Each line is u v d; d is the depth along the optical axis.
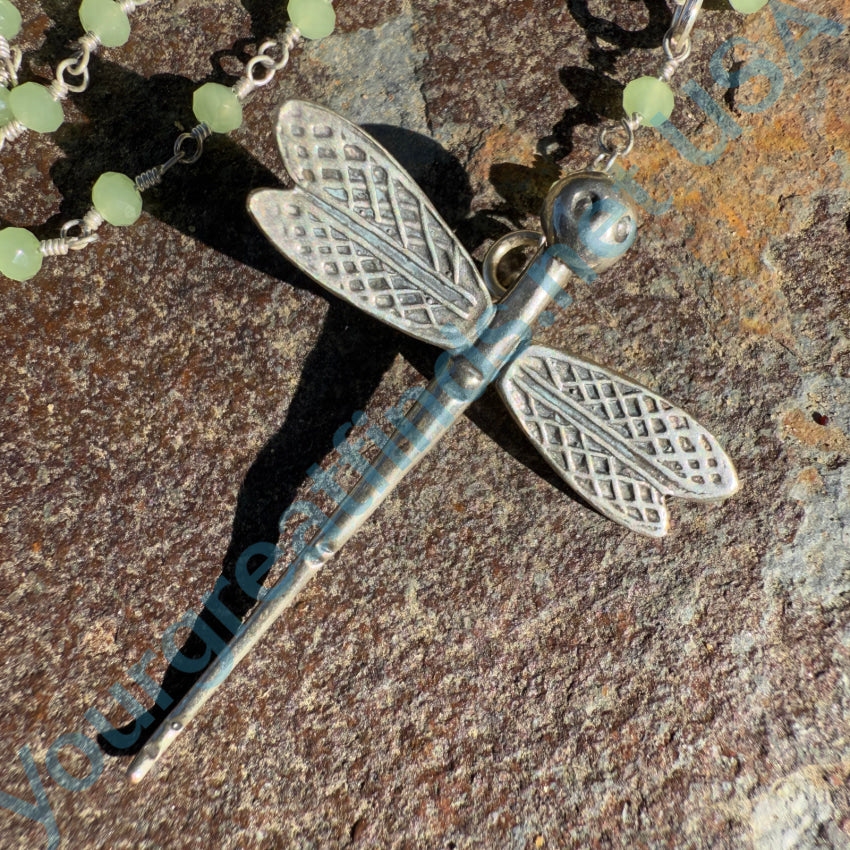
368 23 0.28
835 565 0.27
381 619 0.27
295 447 0.27
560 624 0.27
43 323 0.27
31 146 0.27
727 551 0.27
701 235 0.27
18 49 0.27
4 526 0.27
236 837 0.27
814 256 0.27
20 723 0.27
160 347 0.27
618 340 0.27
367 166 0.26
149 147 0.27
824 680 0.27
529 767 0.27
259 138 0.27
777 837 0.27
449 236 0.26
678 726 0.27
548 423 0.26
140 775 0.26
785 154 0.27
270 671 0.27
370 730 0.27
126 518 0.27
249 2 0.28
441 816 0.27
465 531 0.27
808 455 0.27
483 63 0.27
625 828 0.27
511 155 0.27
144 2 0.27
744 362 0.27
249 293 0.27
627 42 0.27
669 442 0.26
